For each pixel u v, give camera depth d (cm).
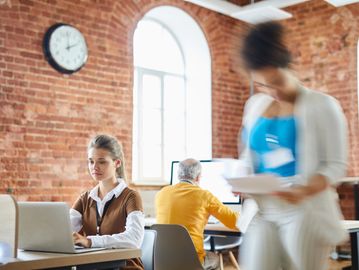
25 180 543
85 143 596
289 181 185
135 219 282
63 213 238
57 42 571
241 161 204
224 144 772
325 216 182
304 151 181
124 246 269
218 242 530
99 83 614
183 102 779
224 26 786
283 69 183
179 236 354
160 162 743
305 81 755
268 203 191
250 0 789
